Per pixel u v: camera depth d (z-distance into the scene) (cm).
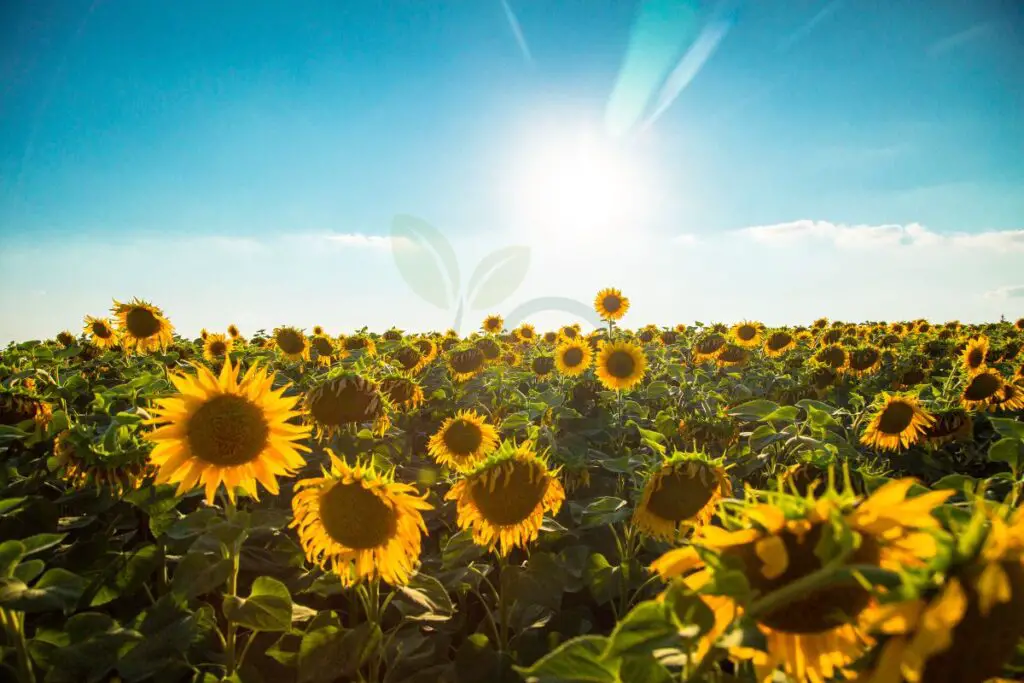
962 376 872
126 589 392
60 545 434
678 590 127
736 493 528
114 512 488
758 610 117
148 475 430
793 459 580
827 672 132
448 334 1816
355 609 387
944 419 678
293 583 382
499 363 1273
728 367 1441
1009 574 112
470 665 357
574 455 625
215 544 328
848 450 573
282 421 346
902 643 117
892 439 680
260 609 302
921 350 1577
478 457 561
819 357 1211
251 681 329
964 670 123
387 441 649
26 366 906
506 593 380
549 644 382
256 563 387
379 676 379
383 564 329
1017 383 961
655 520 396
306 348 1211
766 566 120
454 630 414
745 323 1533
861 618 123
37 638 341
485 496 380
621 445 795
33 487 512
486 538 402
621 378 1009
